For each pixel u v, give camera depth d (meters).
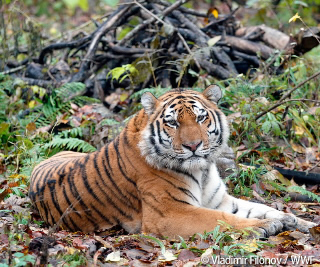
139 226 9.15
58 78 16.11
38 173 10.05
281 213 8.93
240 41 15.44
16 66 17.38
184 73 14.30
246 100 12.61
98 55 15.86
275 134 12.14
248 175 10.75
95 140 12.55
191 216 8.64
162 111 8.92
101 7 26.47
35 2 28.09
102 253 7.71
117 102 14.84
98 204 9.22
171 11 15.45
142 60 14.52
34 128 13.16
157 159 8.84
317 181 11.09
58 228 9.29
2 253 7.34
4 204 9.72
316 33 13.82
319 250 7.60
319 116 12.81
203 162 8.84
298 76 13.65
